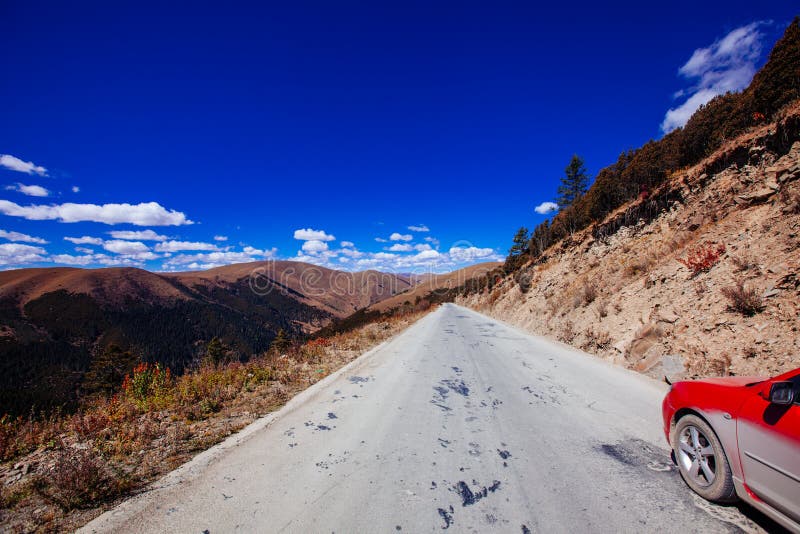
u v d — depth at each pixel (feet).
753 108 39.32
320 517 8.67
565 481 10.23
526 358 30.50
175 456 12.38
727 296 21.49
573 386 20.88
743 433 8.35
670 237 40.16
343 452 12.39
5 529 8.64
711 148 45.44
